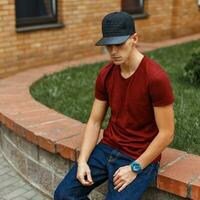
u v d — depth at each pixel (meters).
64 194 2.79
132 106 2.69
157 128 2.73
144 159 2.65
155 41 10.16
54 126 3.88
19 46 6.81
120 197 2.62
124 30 2.56
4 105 4.61
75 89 5.71
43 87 5.71
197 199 2.73
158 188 2.89
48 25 7.23
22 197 3.79
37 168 3.86
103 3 8.18
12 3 6.57
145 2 9.78
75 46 7.79
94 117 2.96
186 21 11.11
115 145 2.82
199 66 5.99
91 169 2.85
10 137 4.27
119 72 2.73
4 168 4.30
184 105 4.93
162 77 2.58
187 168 2.96
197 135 3.95
